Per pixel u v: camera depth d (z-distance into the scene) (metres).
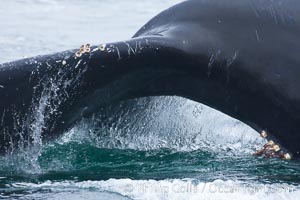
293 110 38.47
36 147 38.31
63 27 65.19
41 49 58.16
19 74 37.84
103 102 38.81
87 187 35.28
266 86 38.72
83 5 72.81
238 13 39.69
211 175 37.03
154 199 33.41
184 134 41.59
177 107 41.78
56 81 37.81
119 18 68.19
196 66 38.78
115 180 35.75
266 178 36.56
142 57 37.97
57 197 34.28
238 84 39.03
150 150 40.56
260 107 39.12
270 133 39.38
